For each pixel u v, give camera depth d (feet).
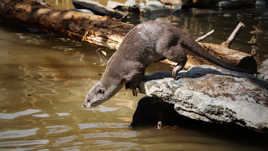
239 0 58.18
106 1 52.70
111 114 19.38
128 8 51.13
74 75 25.05
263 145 16.76
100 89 18.22
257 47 34.24
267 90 17.54
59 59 28.53
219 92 17.06
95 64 27.89
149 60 17.58
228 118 16.22
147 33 17.19
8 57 28.04
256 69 26.58
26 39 33.68
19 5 36.42
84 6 46.50
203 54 17.78
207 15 51.21
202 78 18.48
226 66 18.34
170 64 29.09
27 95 20.99
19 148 14.99
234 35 28.35
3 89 21.63
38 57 28.63
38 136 16.21
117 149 15.42
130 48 17.39
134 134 17.17
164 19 46.91
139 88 18.37
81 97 21.20
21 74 24.50
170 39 16.97
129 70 17.52
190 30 40.57
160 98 17.80
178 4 54.03
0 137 15.90
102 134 16.88
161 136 17.20
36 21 35.17
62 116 18.60
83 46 32.71
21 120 17.79
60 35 34.86
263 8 58.59
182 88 17.31
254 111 15.80
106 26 31.76
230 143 16.88
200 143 16.69
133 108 20.33
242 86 17.71
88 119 18.51
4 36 34.04
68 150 15.03
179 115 19.72
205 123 18.99
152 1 54.34
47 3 48.26
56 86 22.76
